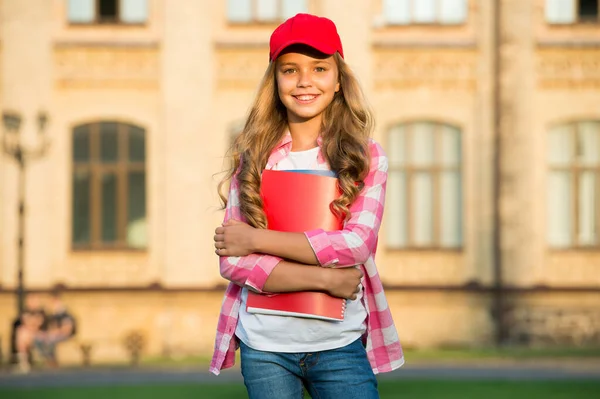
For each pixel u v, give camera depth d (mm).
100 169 30875
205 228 30703
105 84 30828
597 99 31203
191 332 30297
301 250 4238
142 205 30922
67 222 30594
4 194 30438
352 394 4309
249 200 4387
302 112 4473
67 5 30938
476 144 31156
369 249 4324
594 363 25172
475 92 31203
